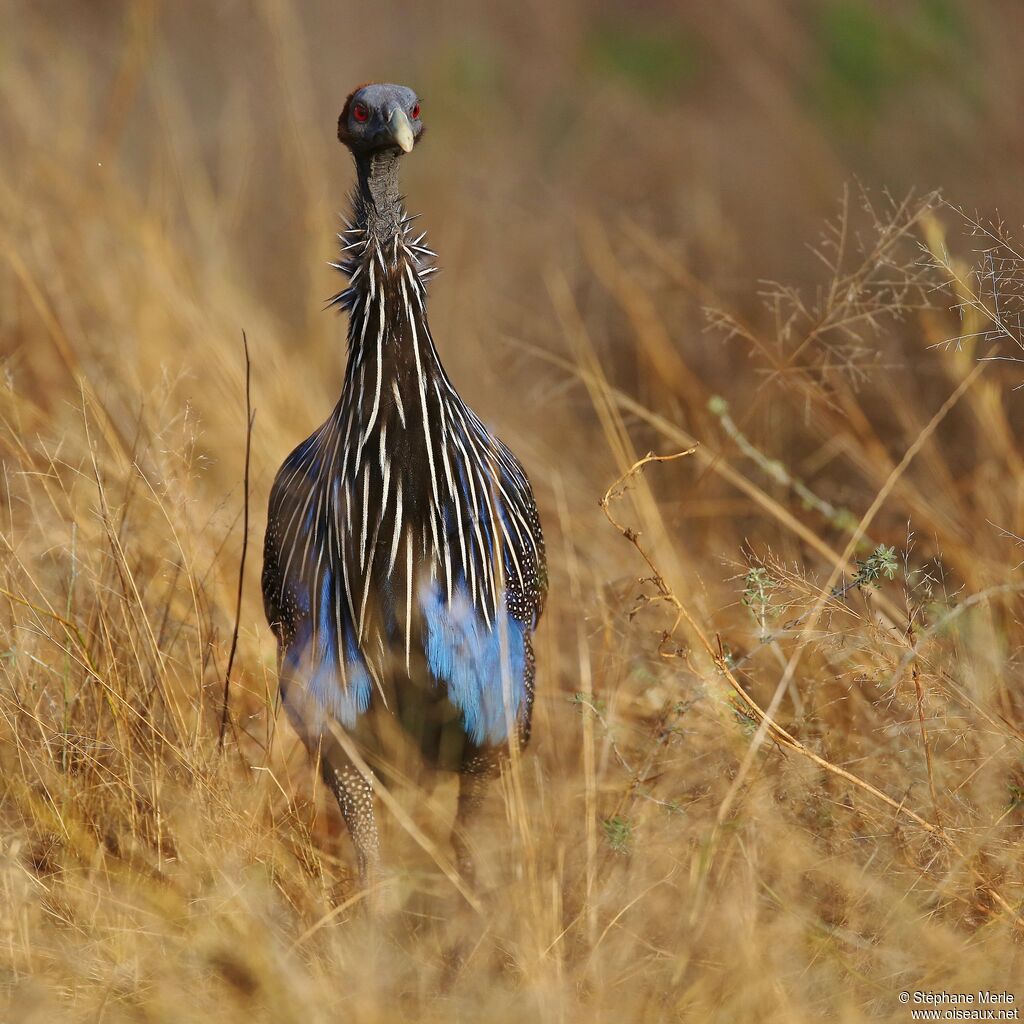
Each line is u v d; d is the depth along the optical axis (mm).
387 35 25422
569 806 9906
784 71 22312
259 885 8969
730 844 9078
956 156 19031
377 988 8383
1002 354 14203
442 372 9273
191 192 17859
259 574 12125
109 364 14039
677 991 8531
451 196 19797
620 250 17703
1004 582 11266
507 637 9539
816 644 10203
